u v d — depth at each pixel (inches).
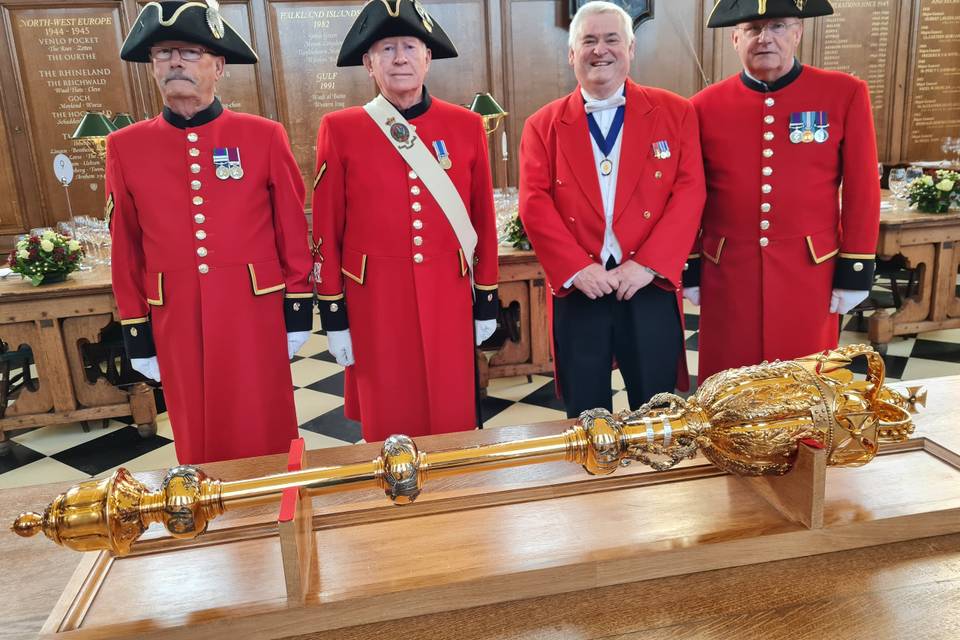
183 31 60.1
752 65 72.9
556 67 205.6
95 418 119.6
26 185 188.5
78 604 31.2
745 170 74.7
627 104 72.2
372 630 30.1
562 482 38.7
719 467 36.6
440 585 30.5
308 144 198.2
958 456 39.6
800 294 74.5
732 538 32.7
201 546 35.4
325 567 32.6
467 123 73.5
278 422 70.9
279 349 69.9
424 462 32.1
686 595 31.0
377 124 70.6
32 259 114.8
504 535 34.4
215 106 67.1
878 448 38.2
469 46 200.5
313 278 73.1
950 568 32.1
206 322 66.4
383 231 71.2
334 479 31.8
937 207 140.7
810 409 33.9
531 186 74.7
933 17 223.8
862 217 73.5
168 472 31.8
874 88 227.3
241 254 66.8
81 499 29.3
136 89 188.9
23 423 116.8
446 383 74.0
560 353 76.8
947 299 142.6
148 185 66.0
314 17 191.5
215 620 29.7
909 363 136.1
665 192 72.1
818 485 32.7
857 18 221.3
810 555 33.5
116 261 68.0
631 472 39.5
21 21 181.2
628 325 73.9
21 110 184.5
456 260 72.9
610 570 31.6
